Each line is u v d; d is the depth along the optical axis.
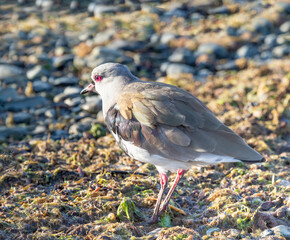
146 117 8.12
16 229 7.96
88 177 10.30
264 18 23.19
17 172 10.27
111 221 8.33
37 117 15.81
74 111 15.84
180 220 8.54
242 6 25.41
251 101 15.05
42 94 17.48
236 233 7.84
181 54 19.97
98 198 8.93
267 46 21.02
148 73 19.09
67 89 17.70
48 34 23.20
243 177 10.12
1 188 9.86
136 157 8.48
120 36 22.28
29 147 12.83
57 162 11.19
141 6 26.44
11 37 22.91
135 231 7.99
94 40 21.92
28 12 26.55
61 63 19.72
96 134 13.52
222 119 13.72
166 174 8.55
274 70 18.05
